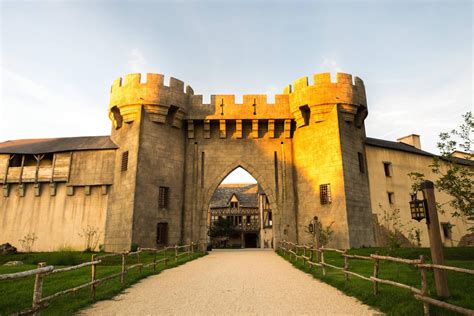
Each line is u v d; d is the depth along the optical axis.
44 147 27.31
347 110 24.23
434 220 6.80
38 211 25.31
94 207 24.55
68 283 9.55
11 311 6.52
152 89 24.31
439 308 5.82
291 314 6.54
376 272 7.84
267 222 49.03
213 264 15.80
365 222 23.31
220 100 26.59
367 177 25.59
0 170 26.17
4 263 18.31
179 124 25.86
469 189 10.06
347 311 6.68
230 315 6.51
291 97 25.97
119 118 25.58
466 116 10.12
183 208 25.30
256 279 10.94
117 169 24.52
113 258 17.27
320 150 24.25
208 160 26.31
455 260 14.36
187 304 7.40
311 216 23.94
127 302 7.62
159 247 23.16
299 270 13.29
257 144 26.73
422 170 29.70
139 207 22.39
